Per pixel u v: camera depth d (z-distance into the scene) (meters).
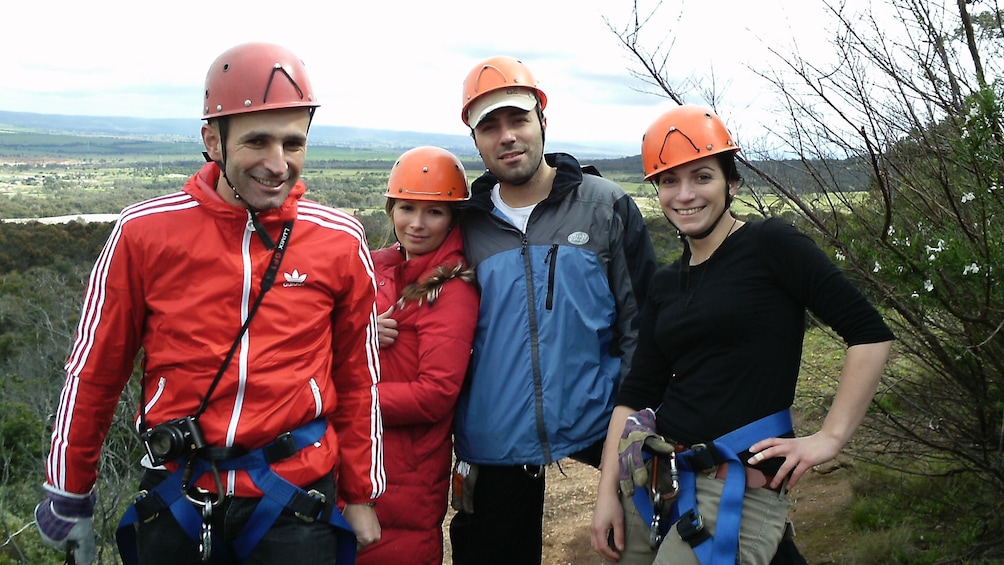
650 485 2.54
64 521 2.23
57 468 2.20
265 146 2.11
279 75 2.11
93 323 2.17
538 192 3.46
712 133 2.53
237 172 2.12
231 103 2.09
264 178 2.13
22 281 21.39
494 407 3.24
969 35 3.28
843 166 3.60
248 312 2.18
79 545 2.26
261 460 2.19
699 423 2.48
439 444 3.30
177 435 2.09
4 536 6.05
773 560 2.53
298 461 2.25
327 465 2.32
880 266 3.08
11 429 8.46
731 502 2.33
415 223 3.33
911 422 3.64
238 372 2.15
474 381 3.31
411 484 3.23
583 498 6.22
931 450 3.88
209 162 2.31
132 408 5.32
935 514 3.86
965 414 3.46
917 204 3.36
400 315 3.31
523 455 3.20
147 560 2.24
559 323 3.20
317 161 173.62
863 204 3.58
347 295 2.40
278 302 2.21
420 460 3.25
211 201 2.17
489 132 3.30
